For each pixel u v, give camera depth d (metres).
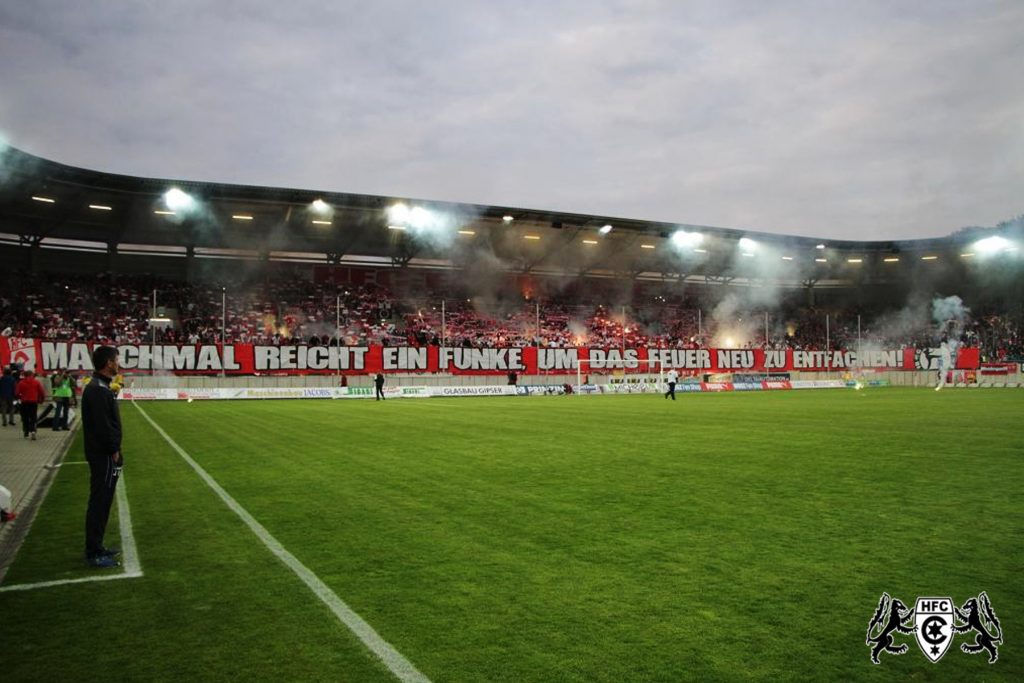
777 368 60.06
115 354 6.66
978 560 6.00
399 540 6.89
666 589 5.30
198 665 4.10
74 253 49.75
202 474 11.40
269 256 55.12
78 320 45.06
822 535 6.91
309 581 5.62
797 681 3.81
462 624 4.64
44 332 42.41
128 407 32.16
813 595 5.14
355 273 58.28
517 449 14.38
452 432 18.36
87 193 40.06
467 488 9.76
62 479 11.48
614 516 7.86
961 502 8.51
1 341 31.45
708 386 53.66
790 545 6.54
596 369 53.94
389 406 32.25
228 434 18.28
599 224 52.09
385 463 12.42
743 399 36.94
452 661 4.07
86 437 6.39
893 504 8.41
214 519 8.02
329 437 17.25
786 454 13.17
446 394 45.09
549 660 4.07
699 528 7.25
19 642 4.50
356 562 6.14
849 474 10.71
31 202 41.06
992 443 14.73
